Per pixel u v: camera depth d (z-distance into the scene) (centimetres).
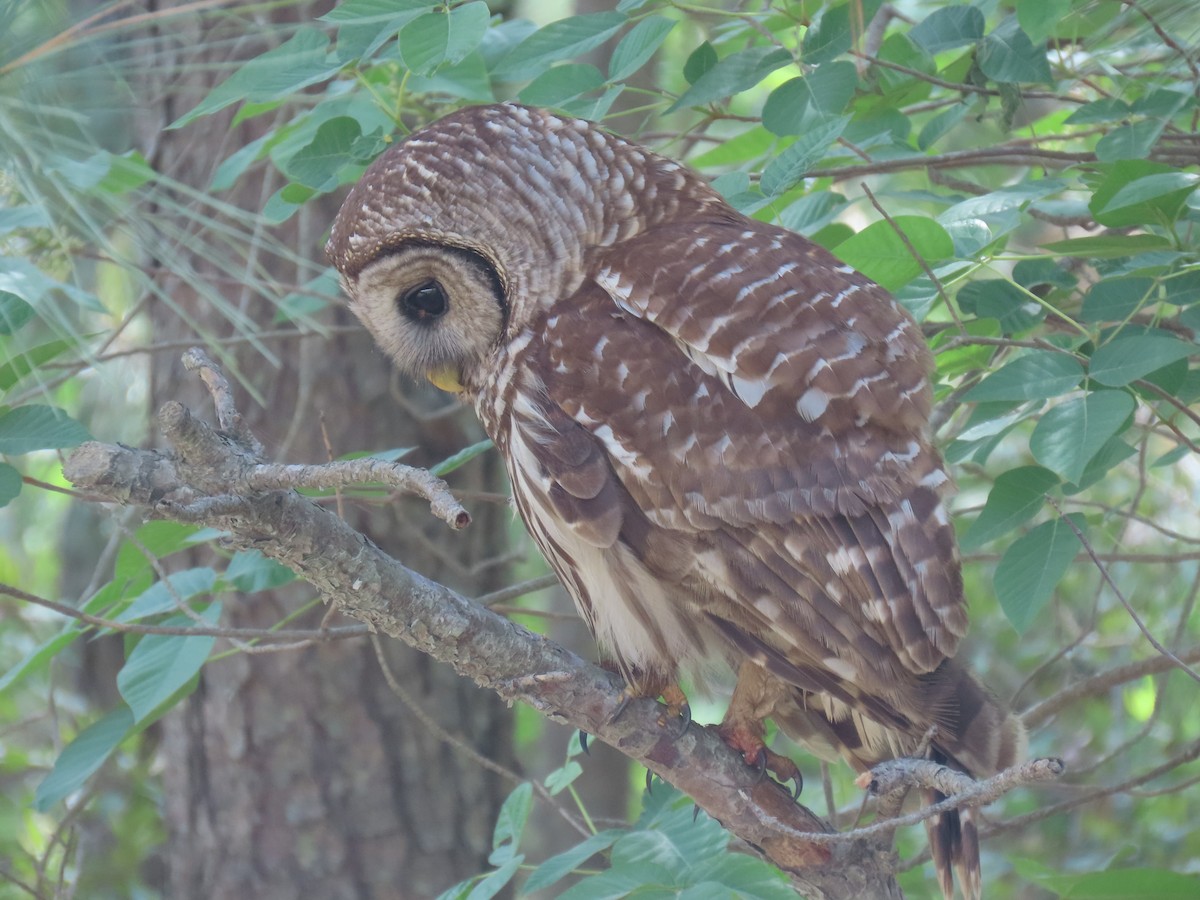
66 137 564
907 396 609
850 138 793
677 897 509
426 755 1055
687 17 870
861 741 696
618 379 623
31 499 1488
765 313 613
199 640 707
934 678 608
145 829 1269
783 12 760
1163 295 666
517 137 678
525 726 1511
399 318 706
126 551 720
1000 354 798
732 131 1102
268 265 1009
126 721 714
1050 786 892
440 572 1058
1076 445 560
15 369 614
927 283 682
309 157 718
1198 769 1266
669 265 636
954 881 612
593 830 704
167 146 1002
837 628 598
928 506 604
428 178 675
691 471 606
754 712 642
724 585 606
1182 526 1263
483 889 594
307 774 1040
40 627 1460
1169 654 600
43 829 1274
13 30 548
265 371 1024
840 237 799
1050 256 725
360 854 1043
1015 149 783
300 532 510
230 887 1052
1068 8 621
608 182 674
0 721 1348
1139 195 608
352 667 1040
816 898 621
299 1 675
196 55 923
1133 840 1218
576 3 1238
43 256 662
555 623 1329
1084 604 1291
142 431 1081
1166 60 752
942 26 775
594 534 614
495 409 679
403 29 602
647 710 617
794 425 603
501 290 674
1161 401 740
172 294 1019
